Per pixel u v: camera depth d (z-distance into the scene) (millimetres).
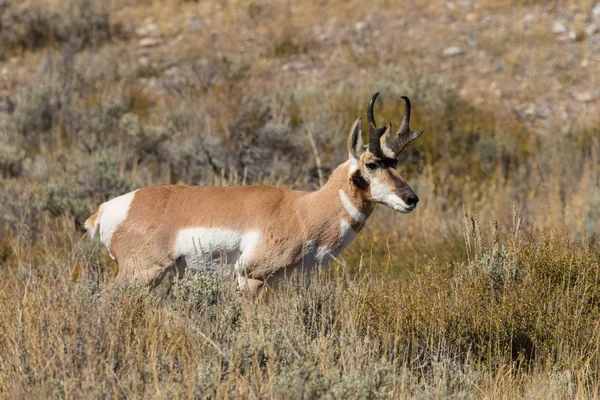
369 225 31062
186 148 38312
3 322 17578
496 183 39719
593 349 18953
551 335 19344
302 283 20375
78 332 15859
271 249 21141
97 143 40500
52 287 17859
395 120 42656
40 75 51406
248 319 17000
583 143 43312
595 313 19906
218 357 16312
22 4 64375
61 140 42625
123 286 18562
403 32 57344
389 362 17141
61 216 30906
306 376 15367
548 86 50031
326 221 21438
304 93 45344
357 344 17016
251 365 16359
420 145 41344
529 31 56281
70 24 60531
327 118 41875
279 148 38750
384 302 19828
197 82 48500
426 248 28250
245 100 43312
